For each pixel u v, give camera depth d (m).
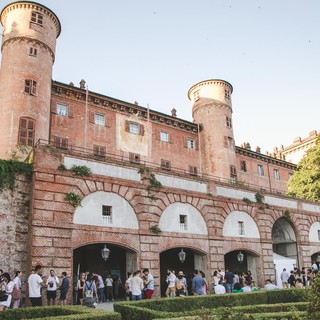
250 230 30.80
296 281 26.38
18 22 30.72
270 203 33.72
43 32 31.27
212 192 28.91
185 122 41.16
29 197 20.73
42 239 19.58
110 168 23.52
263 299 18.38
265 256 31.16
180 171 39.38
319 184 42.31
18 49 29.98
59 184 21.00
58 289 19.05
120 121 36.38
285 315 11.33
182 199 26.59
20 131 27.70
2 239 19.27
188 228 26.34
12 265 19.22
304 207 37.47
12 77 29.17
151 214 24.48
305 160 45.47
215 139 40.72
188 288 27.75
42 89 29.94
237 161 47.66
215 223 28.16
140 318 12.78
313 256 38.22
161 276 30.94
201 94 43.00
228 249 28.39
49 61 31.44
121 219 22.98
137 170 24.78
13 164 20.58
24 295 18.98
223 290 20.28
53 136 31.48
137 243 23.28
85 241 21.08
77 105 33.88
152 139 38.34
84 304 17.34
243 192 31.55
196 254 27.44
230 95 43.72
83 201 21.69
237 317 8.51
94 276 22.72
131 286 19.27
